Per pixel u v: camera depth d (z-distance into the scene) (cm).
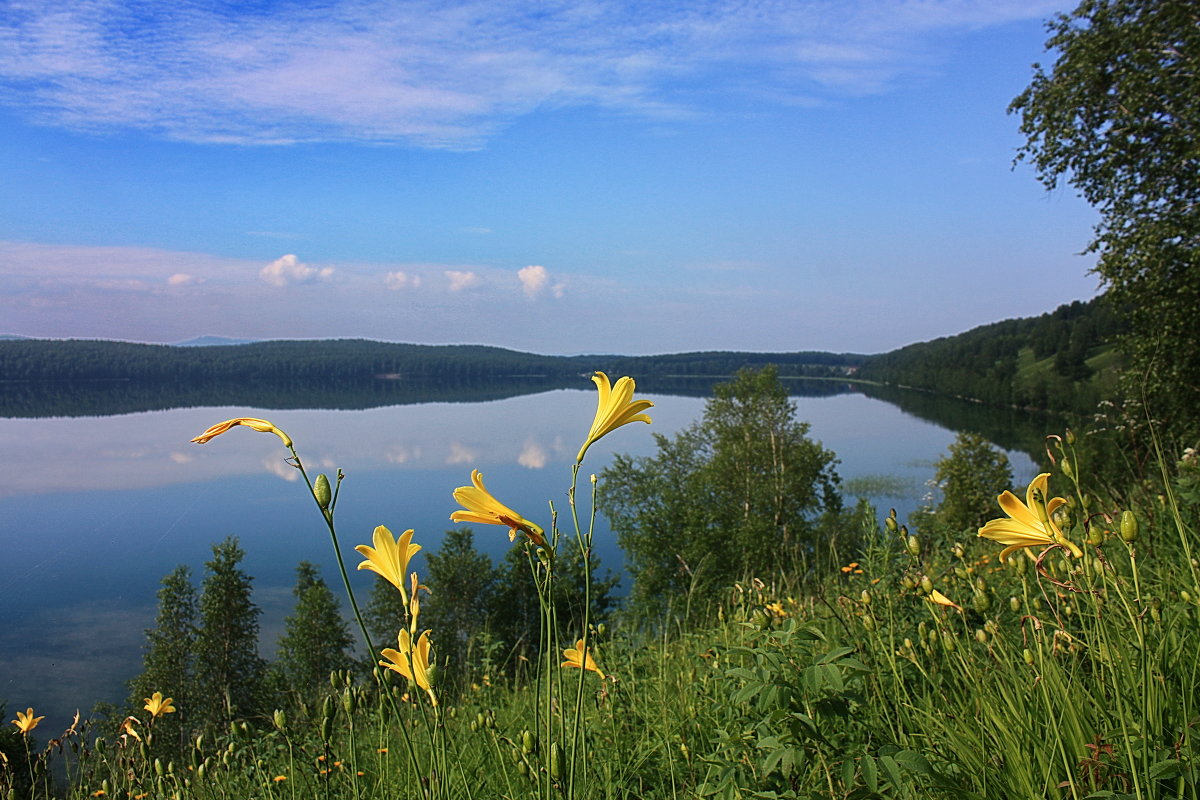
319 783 279
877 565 343
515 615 2259
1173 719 184
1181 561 265
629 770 273
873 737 227
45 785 369
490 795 250
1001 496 177
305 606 2059
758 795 193
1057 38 1557
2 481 8612
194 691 2052
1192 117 1301
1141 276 1429
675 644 445
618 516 2786
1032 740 191
